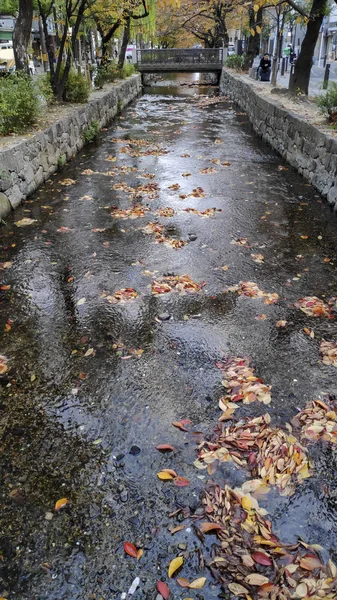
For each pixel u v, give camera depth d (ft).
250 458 8.79
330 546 7.30
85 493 8.19
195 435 9.34
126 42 66.23
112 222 20.39
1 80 26.71
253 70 66.59
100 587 6.80
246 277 15.62
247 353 11.81
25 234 19.12
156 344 12.17
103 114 44.88
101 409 10.02
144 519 7.73
